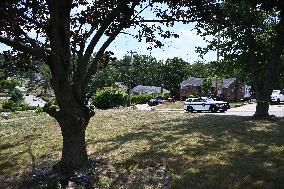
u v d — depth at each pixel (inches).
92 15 454.3
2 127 1011.9
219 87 2888.8
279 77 1039.6
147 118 1007.0
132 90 4485.7
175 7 445.4
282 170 406.3
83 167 433.4
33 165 496.7
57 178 396.2
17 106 2610.7
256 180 376.2
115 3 456.4
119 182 392.8
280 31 862.5
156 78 5113.2
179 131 709.3
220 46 958.4
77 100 423.8
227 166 430.3
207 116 1043.3
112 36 435.8
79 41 435.8
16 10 386.9
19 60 452.4
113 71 4429.1
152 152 520.4
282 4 404.5
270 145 540.1
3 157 569.3
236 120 884.6
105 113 1211.2
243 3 745.6
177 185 373.7
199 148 531.8
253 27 879.1
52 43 406.6
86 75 433.1
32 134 788.0
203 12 440.5
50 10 396.8
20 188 399.2
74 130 428.8
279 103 1998.0
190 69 4707.2
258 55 939.3
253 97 3181.6
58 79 407.2
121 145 583.5
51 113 429.4
